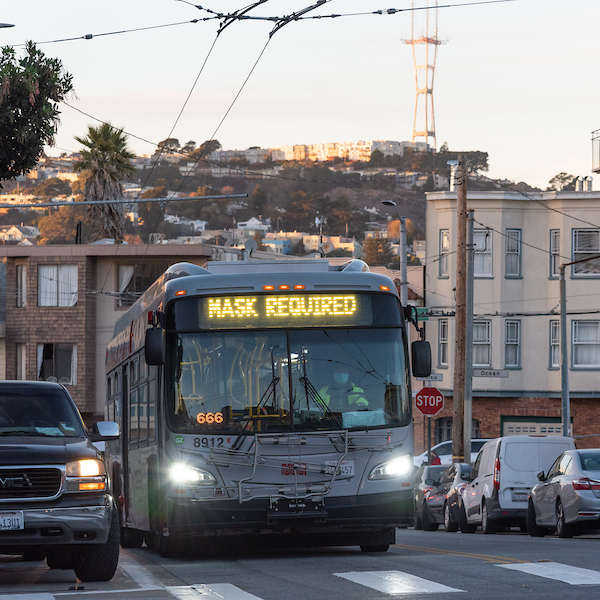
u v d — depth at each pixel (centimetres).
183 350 3634
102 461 2930
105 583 2933
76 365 14925
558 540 4856
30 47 5328
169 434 3578
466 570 3019
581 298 12612
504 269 12812
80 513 2806
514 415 12812
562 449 6072
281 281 3712
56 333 14975
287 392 3616
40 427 3061
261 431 3572
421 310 9469
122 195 16688
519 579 2794
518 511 5972
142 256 15025
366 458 3600
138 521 4288
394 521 3594
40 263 15025
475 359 12812
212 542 4100
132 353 4550
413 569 3080
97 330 15012
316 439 3575
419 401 8594
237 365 3631
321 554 3797
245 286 3700
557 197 12719
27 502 2780
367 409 3638
